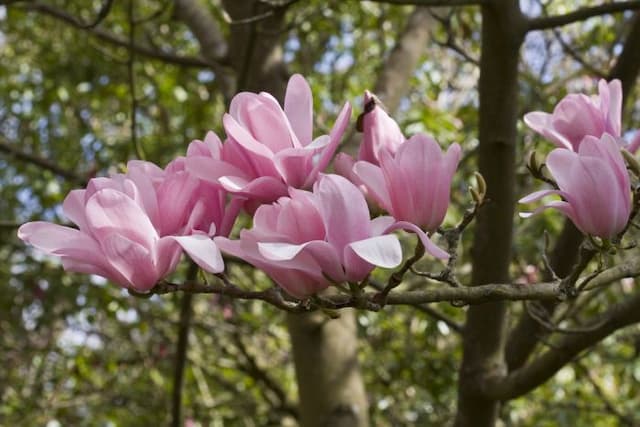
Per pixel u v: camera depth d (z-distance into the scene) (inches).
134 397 235.1
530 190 158.6
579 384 222.8
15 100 253.6
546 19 89.4
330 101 222.1
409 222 48.9
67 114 258.5
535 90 146.8
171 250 48.0
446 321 119.6
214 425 244.5
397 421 215.5
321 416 132.3
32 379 240.2
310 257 46.7
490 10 88.5
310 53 227.1
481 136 95.7
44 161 174.9
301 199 45.5
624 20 165.5
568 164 50.3
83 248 47.3
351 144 135.9
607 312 100.3
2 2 109.2
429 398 213.5
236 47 152.8
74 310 214.1
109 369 239.8
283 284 47.6
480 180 53.6
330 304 48.4
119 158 228.2
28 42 269.0
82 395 243.3
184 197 48.6
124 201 46.0
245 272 223.3
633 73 107.0
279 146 49.9
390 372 206.7
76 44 247.3
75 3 241.6
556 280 57.6
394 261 42.6
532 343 111.7
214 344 239.1
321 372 133.3
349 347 136.6
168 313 227.1
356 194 45.2
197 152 51.4
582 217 50.5
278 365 261.6
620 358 199.3
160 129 239.8
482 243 99.3
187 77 244.1
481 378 106.8
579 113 57.7
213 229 47.6
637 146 58.1
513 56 90.7
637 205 51.5
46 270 212.4
